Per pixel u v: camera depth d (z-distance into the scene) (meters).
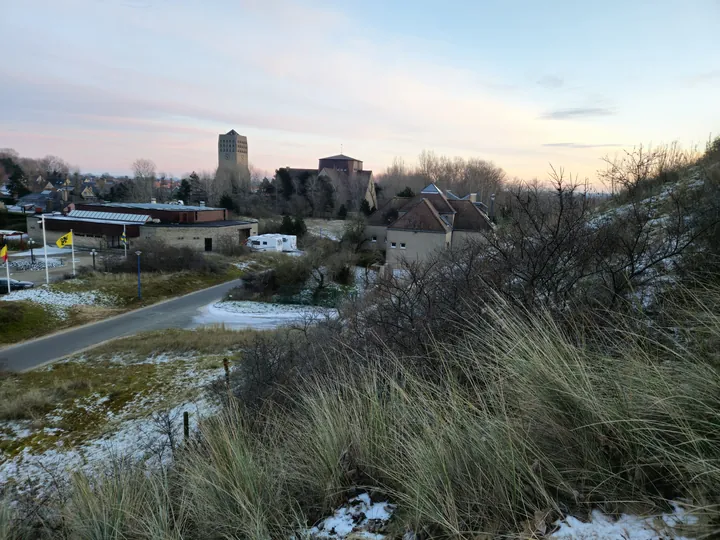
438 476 2.35
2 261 40.12
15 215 74.00
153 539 2.64
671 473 1.94
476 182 91.75
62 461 10.37
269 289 33.81
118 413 13.68
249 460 2.97
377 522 2.42
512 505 2.11
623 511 1.93
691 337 2.95
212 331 24.22
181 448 4.72
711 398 2.14
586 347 3.14
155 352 20.41
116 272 36.44
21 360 20.25
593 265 5.39
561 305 4.39
